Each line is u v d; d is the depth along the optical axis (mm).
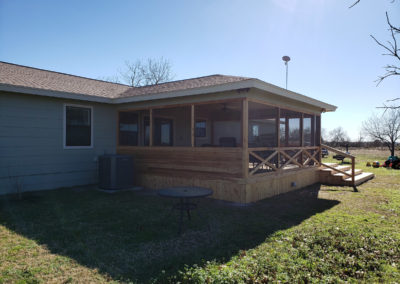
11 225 4707
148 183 8547
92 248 3729
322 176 10055
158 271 3072
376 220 5082
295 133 9398
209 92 6836
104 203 6398
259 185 6996
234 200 6641
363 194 7707
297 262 3287
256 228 4578
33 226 4660
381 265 3254
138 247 3768
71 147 8711
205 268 3090
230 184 6711
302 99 8398
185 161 7648
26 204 6281
